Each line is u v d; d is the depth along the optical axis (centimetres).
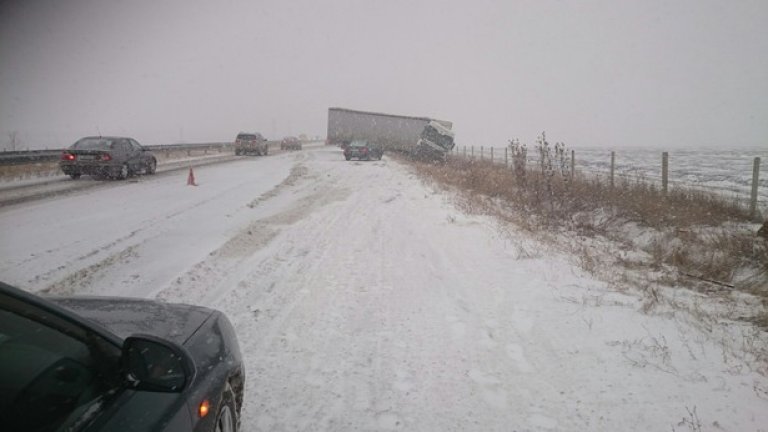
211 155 4300
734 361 467
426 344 525
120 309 298
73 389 196
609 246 1051
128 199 1547
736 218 1138
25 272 769
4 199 1516
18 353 195
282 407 404
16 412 177
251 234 1082
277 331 561
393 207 1502
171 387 219
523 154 1533
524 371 462
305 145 8012
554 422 379
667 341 511
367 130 4416
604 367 461
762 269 789
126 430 192
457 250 940
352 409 402
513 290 691
